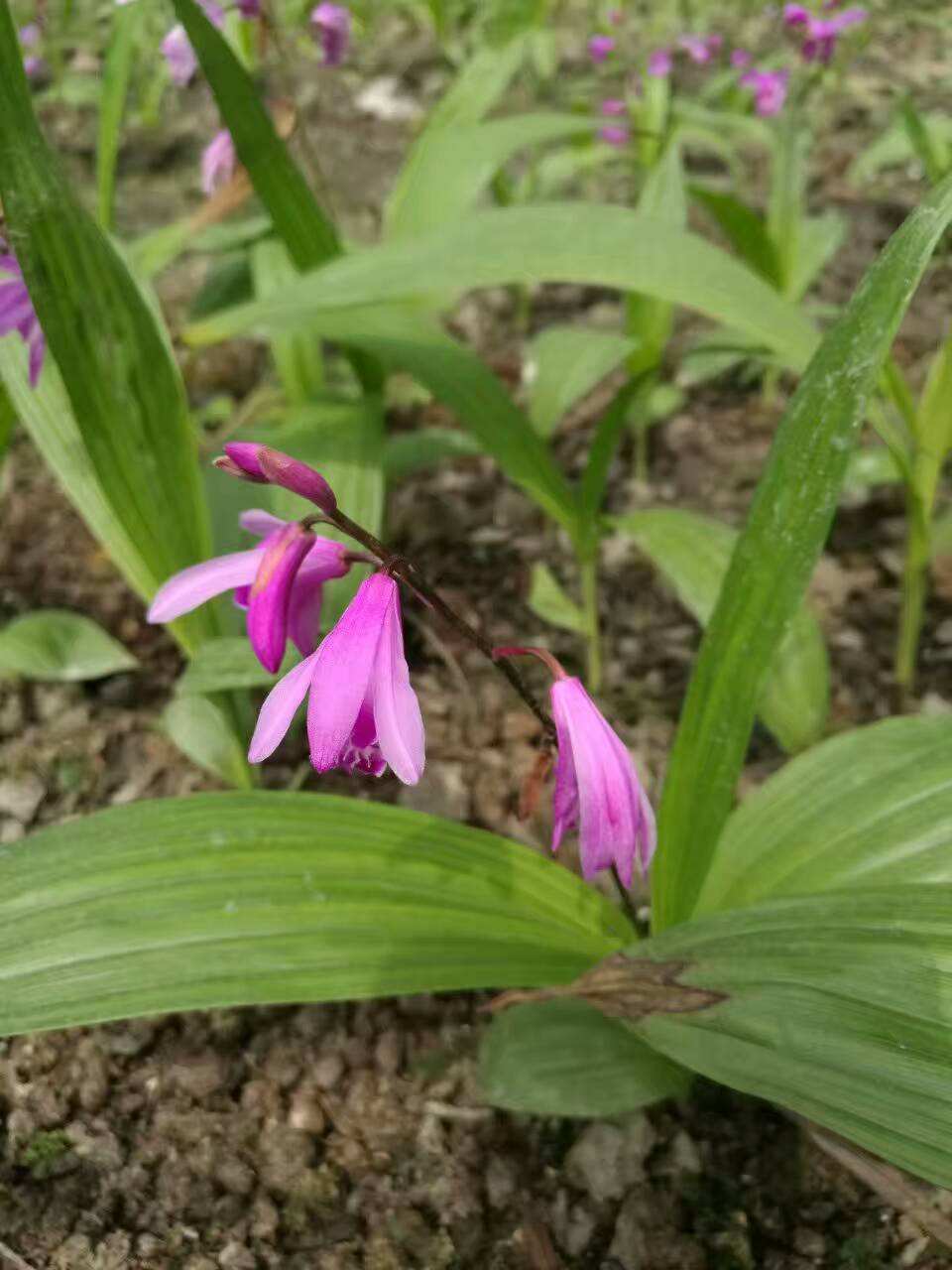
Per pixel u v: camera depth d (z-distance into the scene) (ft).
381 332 0.85
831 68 1.66
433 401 1.19
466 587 1.03
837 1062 0.45
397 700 0.42
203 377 1.23
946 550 0.93
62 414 0.75
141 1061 0.69
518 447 0.82
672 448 1.16
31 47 1.51
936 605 0.98
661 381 1.24
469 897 0.57
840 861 0.60
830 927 0.49
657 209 0.93
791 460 0.51
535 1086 0.58
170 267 1.43
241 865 0.55
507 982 0.54
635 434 1.17
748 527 0.53
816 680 0.80
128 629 0.98
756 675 0.53
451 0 1.85
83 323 0.62
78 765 0.87
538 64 1.56
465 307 1.36
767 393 1.21
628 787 0.46
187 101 1.79
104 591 1.01
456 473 1.15
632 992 0.49
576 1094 0.58
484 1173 0.64
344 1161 0.65
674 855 0.58
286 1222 0.62
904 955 0.47
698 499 1.10
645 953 0.51
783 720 0.79
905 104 0.97
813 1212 0.61
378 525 0.79
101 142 0.99
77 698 0.92
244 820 0.56
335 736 0.41
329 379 1.21
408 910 0.55
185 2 0.70
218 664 0.69
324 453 0.84
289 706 0.43
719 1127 0.65
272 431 0.88
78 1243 0.61
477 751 0.88
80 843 0.55
